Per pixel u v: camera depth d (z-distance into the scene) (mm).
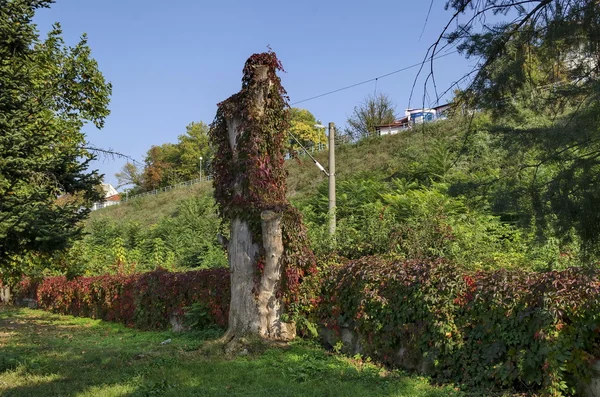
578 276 5230
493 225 10875
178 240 25969
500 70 3994
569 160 3662
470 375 6059
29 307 20109
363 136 35906
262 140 8922
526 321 5520
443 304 6367
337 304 8164
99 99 15320
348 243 10211
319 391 6070
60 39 14164
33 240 8266
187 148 71562
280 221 8875
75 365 7793
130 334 11359
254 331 8742
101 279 14875
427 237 9703
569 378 5258
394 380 6406
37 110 9156
